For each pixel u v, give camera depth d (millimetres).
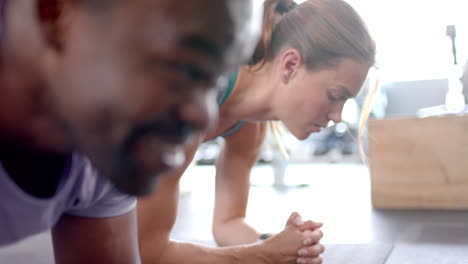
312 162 4715
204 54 306
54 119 360
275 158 3141
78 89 311
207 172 4316
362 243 1476
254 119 1171
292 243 1029
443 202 2145
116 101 303
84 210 649
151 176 331
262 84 1104
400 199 2201
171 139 318
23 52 345
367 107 1330
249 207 2414
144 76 302
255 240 1374
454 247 1394
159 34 295
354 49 1026
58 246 710
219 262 1022
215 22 300
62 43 324
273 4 1104
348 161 4613
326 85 1042
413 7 4348
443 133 2137
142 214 968
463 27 4180
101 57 304
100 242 686
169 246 1018
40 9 336
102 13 305
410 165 2188
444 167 2141
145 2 298
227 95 1100
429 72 4406
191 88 314
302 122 1095
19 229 507
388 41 4363
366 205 2312
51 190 485
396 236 1603
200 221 2088
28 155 433
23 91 359
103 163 329
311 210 2246
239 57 328
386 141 2213
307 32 1040
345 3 1072
